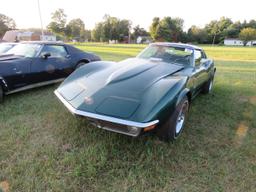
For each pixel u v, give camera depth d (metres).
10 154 2.35
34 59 4.46
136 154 2.40
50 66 4.79
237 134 3.01
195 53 3.88
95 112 2.24
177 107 2.50
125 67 3.17
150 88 2.49
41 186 1.91
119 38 82.19
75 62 5.46
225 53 24.52
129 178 2.04
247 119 3.54
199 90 4.27
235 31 81.62
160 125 2.38
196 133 3.00
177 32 75.19
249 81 6.58
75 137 2.70
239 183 2.05
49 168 2.14
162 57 3.90
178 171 2.19
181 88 2.54
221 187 2.00
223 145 2.70
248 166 2.30
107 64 3.50
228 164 2.32
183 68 3.41
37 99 4.14
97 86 2.66
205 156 2.45
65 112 3.46
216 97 4.72
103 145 2.52
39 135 2.77
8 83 3.90
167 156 2.41
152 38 77.31
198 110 3.87
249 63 12.92
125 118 2.12
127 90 2.49
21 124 3.06
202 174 2.16
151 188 1.95
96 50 21.09
